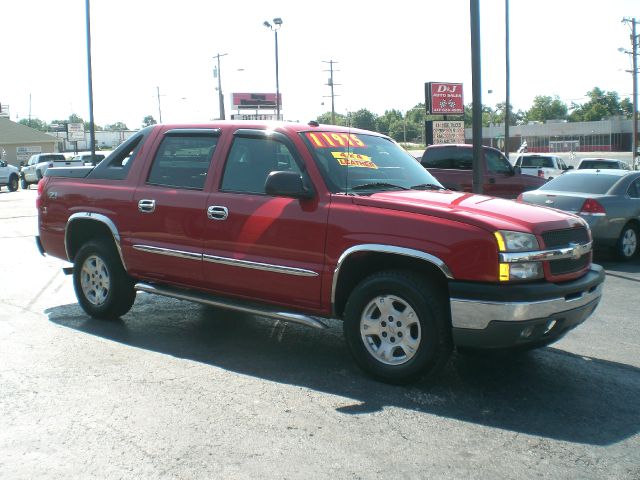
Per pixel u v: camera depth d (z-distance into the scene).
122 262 6.80
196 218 6.12
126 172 6.84
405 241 5.02
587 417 4.63
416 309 5.00
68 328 6.85
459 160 16.09
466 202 5.34
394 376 5.14
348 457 3.99
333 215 5.36
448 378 5.41
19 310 7.63
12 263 10.95
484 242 4.78
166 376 5.41
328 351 6.14
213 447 4.12
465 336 4.84
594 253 12.66
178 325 7.00
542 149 100.44
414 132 89.38
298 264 5.52
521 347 5.00
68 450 4.09
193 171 6.35
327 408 4.75
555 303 4.82
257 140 6.04
